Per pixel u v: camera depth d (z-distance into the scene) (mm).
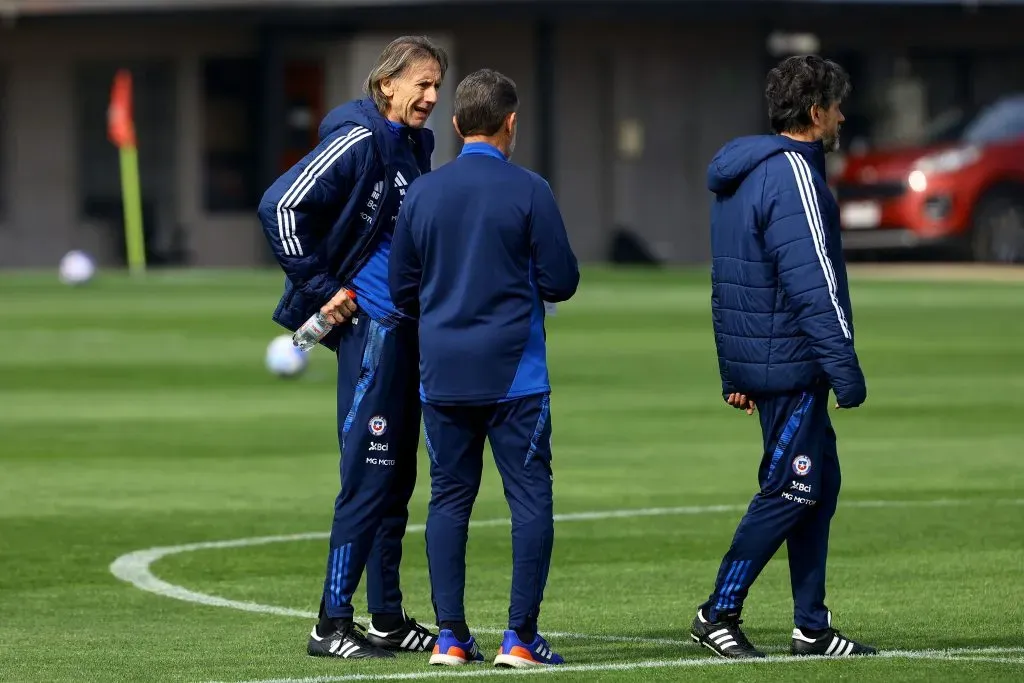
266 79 129250
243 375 65188
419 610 30062
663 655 25844
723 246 25516
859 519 38000
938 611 29156
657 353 71562
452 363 24828
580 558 34156
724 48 132375
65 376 64875
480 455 25422
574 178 132000
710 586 31547
